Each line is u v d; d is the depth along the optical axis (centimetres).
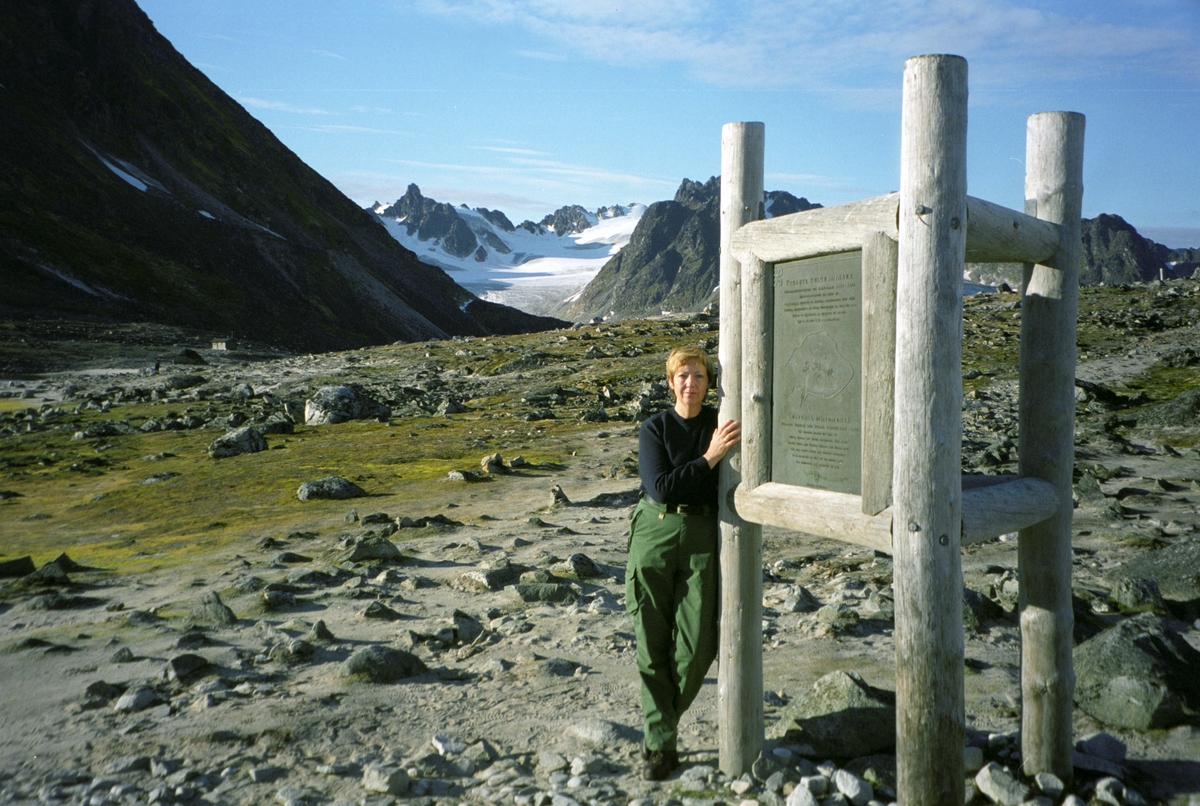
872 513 393
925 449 364
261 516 1898
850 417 413
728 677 472
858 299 409
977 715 552
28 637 862
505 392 4588
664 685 490
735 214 468
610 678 668
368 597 1004
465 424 3534
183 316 15038
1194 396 2338
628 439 2855
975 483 418
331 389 4028
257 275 18862
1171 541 1018
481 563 1164
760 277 455
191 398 5019
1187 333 4844
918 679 371
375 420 3866
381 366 6162
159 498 2248
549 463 2423
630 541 499
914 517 367
